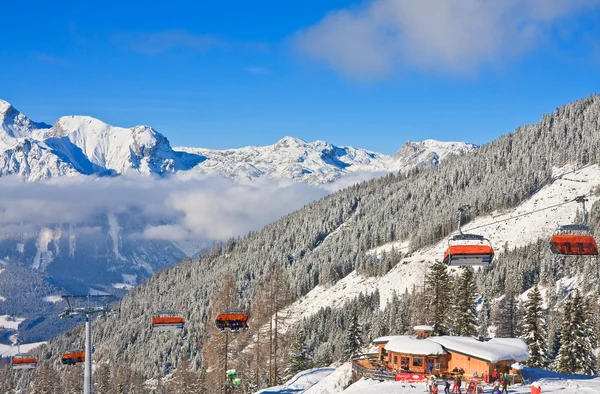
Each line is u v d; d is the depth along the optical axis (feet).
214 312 234.58
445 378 168.35
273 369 257.96
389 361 185.37
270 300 244.42
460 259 157.17
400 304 440.86
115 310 167.84
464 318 248.73
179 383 310.86
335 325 538.47
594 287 449.89
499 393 144.46
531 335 235.61
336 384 191.83
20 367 298.76
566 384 162.20
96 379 452.35
